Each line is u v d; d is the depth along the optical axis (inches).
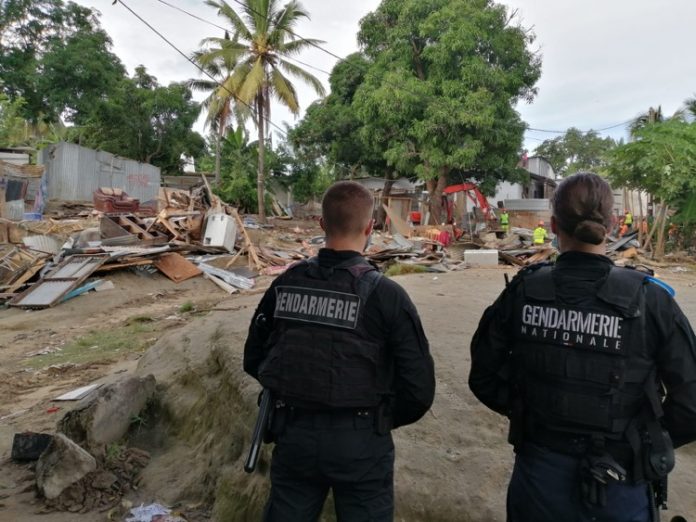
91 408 164.4
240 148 1588.3
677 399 65.6
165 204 805.9
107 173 1117.1
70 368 307.0
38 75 1422.2
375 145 1170.6
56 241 677.9
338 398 77.4
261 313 90.7
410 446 123.2
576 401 66.7
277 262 740.7
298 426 79.8
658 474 65.6
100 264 551.8
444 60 1055.6
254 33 1212.5
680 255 786.8
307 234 1162.6
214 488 139.5
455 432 127.6
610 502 64.9
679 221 778.8
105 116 1475.1
